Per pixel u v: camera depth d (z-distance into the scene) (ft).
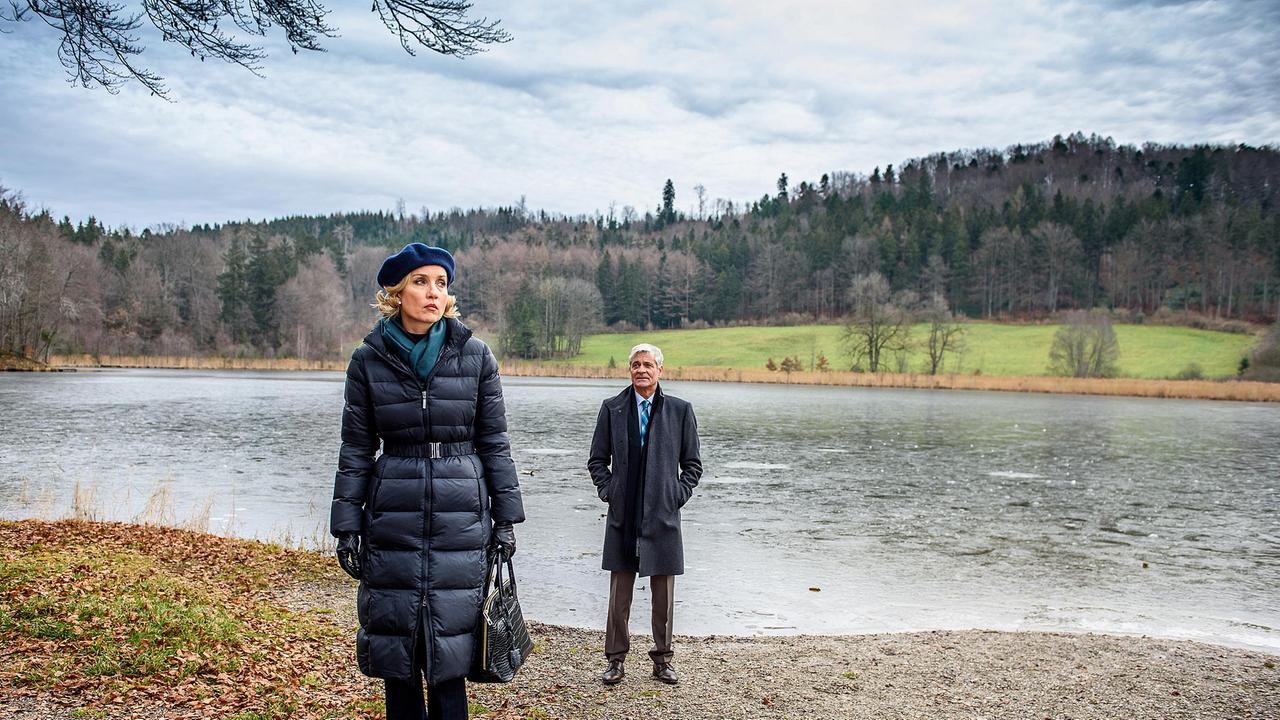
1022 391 226.58
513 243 496.64
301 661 18.49
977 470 74.69
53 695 15.20
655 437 18.86
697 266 460.96
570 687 18.47
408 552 11.59
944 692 19.01
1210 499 61.00
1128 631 28.53
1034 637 25.25
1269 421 140.77
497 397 12.48
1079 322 266.16
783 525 47.52
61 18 23.50
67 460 68.64
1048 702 18.49
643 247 556.10
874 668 20.94
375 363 11.85
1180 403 190.29
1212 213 418.72
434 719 11.90
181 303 360.07
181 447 78.18
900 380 238.48
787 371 262.06
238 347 331.77
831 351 343.26
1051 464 80.28
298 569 30.25
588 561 36.50
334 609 24.76
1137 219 449.89
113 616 19.11
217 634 18.93
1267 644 27.12
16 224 232.94
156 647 17.69
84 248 315.78
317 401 142.00
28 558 23.90
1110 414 153.28
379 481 11.72
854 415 138.62
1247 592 34.47
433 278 12.00
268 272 342.44
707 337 389.80
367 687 17.20
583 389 205.98
